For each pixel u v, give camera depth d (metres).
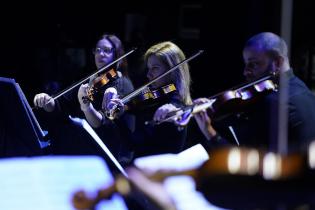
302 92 5.82
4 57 12.26
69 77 12.17
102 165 3.98
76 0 12.31
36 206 3.73
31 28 12.31
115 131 7.47
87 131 5.34
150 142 6.66
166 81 7.25
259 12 8.95
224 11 10.05
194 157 5.05
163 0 12.06
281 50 5.91
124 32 12.22
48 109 8.60
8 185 3.75
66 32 12.36
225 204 2.81
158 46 7.29
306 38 10.02
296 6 9.96
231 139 6.08
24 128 6.56
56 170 3.88
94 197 3.01
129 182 2.93
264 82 5.99
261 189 2.78
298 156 2.86
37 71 12.26
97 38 12.32
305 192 2.77
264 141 5.66
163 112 6.29
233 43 10.03
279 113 4.32
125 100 7.60
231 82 10.20
